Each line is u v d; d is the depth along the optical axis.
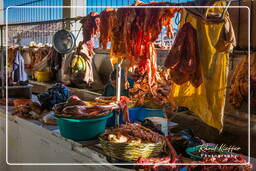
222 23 1.95
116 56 2.76
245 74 2.32
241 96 2.37
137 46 2.56
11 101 4.18
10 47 5.59
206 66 2.15
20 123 3.46
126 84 2.97
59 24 5.47
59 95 3.38
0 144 4.10
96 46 4.61
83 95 4.34
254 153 2.67
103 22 2.85
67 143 2.53
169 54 2.24
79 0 5.27
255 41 2.49
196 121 3.06
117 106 2.73
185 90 2.40
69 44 3.64
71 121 2.42
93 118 2.45
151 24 2.38
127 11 2.54
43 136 3.00
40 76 5.28
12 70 5.11
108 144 2.06
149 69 2.64
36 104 3.40
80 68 3.86
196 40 2.19
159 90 2.93
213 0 1.99
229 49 2.05
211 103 2.18
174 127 3.12
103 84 4.35
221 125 2.17
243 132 2.75
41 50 5.30
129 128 2.26
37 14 6.04
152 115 2.95
